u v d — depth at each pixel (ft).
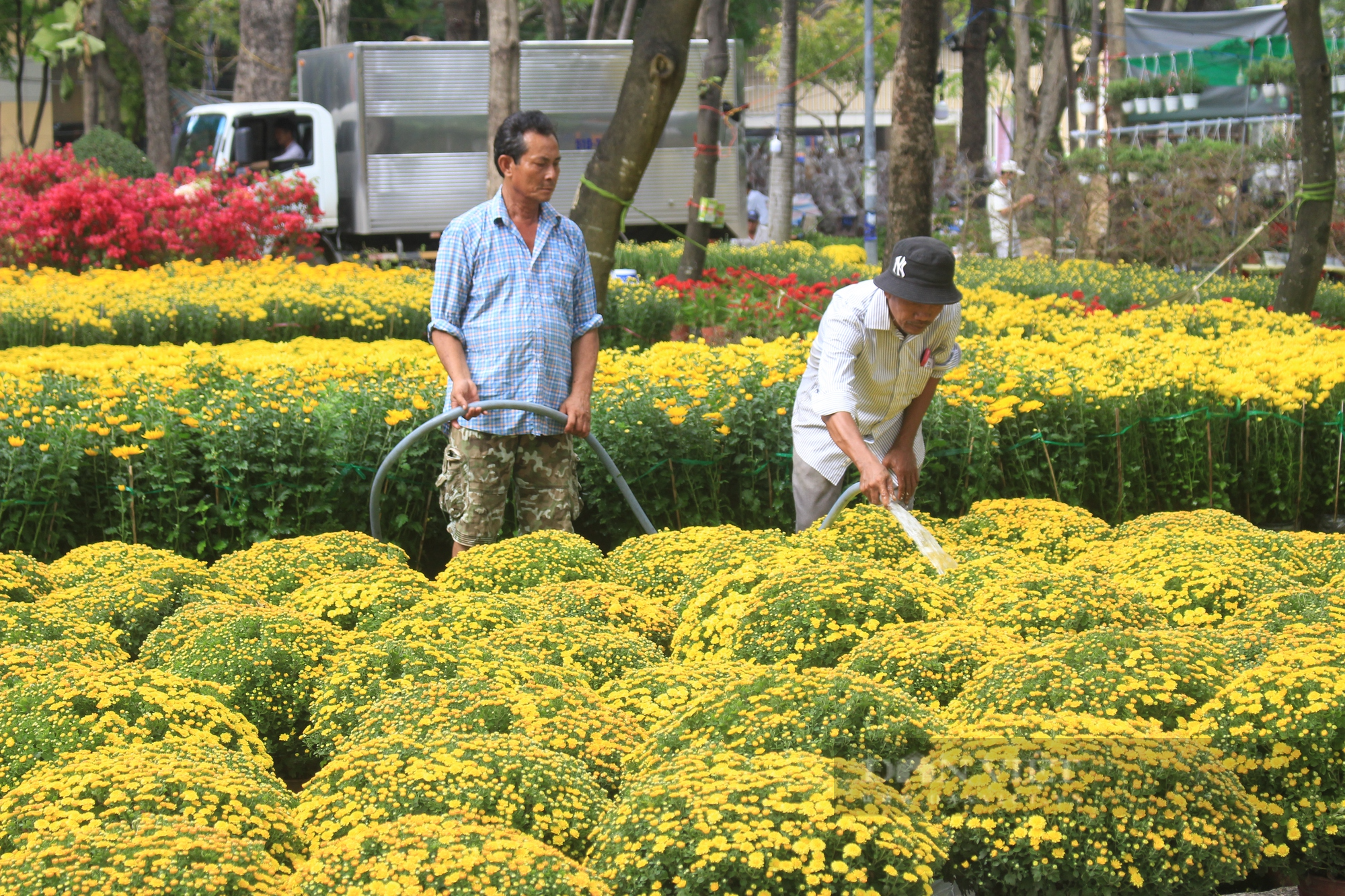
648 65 41.22
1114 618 18.38
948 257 22.74
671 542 24.47
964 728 14.58
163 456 30.91
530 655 18.03
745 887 12.25
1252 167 89.86
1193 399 35.37
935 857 12.73
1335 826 14.37
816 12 223.51
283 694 17.84
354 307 55.21
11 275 62.64
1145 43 110.93
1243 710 14.93
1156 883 13.42
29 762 14.83
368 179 102.58
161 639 18.79
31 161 75.10
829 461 26.22
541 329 26.71
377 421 32.42
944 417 33.76
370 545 24.20
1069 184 102.12
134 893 11.64
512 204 26.68
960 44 137.08
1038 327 52.01
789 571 18.86
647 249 93.61
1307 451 36.47
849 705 14.69
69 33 67.82
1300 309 53.31
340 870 12.19
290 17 114.01
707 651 19.07
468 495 27.09
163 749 14.70
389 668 17.61
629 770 15.07
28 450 30.01
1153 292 67.05
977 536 25.91
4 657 17.06
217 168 89.76
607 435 32.65
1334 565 22.30
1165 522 25.29
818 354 26.40
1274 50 103.60
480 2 166.09
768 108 251.80
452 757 14.26
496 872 11.96
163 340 51.34
